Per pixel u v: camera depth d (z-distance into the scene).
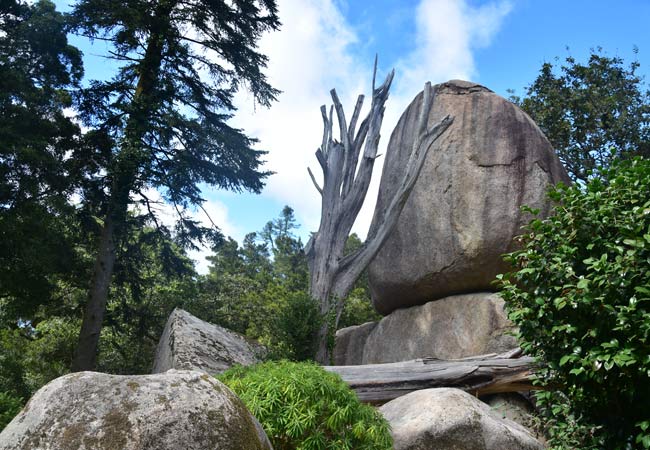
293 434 5.00
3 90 15.88
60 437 2.98
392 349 12.55
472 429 6.84
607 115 21.45
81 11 17.73
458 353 11.04
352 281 12.15
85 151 17.44
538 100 22.41
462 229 11.99
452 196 12.43
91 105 17.97
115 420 3.03
